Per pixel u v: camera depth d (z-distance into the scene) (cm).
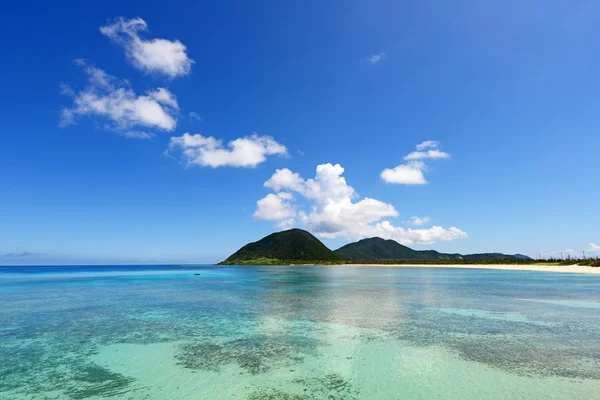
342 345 1756
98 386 1265
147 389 1234
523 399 1115
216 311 2803
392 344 1767
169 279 7475
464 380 1283
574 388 1198
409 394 1168
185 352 1662
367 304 3116
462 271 10031
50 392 1213
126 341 1870
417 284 5281
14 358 1591
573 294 3700
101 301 3503
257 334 2002
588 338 1848
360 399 1132
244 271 11925
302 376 1343
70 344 1817
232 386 1253
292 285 5391
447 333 1984
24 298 3797
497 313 2592
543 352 1602
